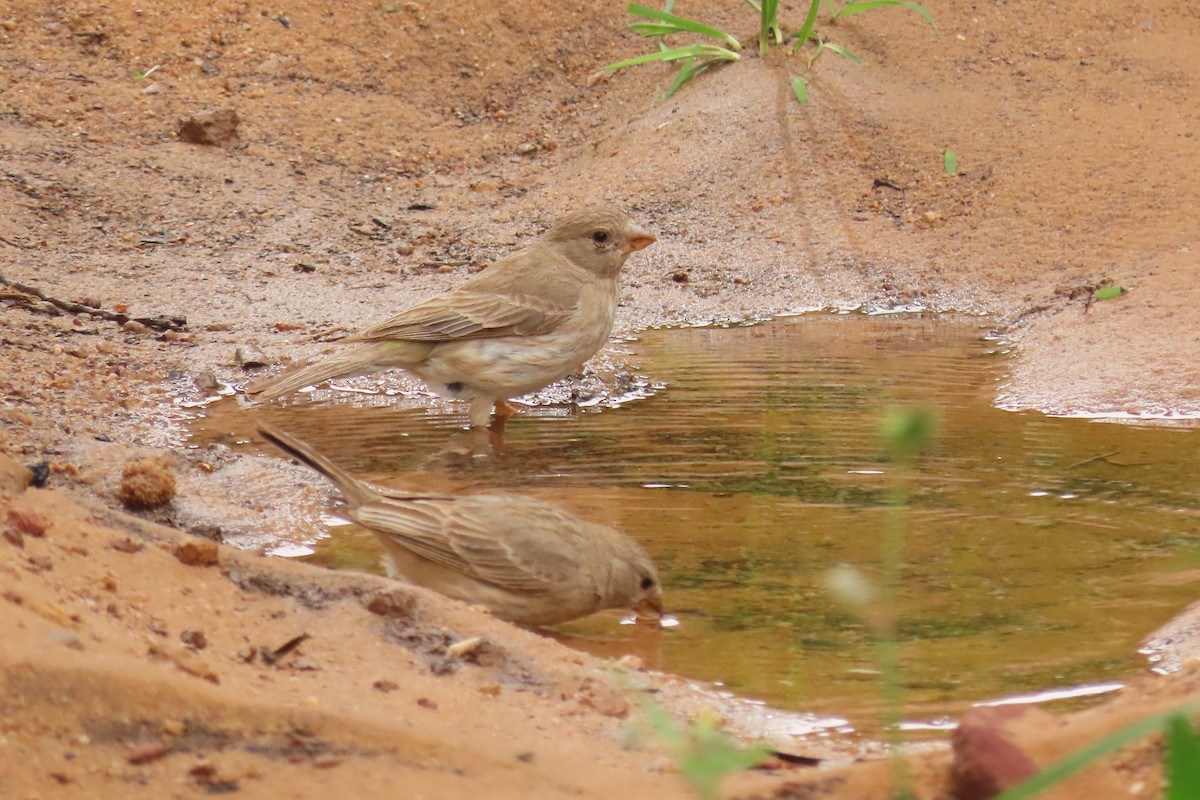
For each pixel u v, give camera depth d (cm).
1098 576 866
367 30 2412
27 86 2172
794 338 1559
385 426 1266
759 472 1100
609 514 1010
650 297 1722
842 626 808
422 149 2209
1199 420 1218
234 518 995
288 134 2184
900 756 475
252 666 637
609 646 798
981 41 2333
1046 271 1711
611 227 1330
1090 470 1084
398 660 676
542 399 1361
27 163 1961
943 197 1933
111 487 1007
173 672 571
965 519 980
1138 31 2372
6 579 625
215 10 2381
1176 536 934
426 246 1856
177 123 2153
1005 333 1552
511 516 848
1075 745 522
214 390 1346
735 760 393
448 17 2450
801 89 2103
